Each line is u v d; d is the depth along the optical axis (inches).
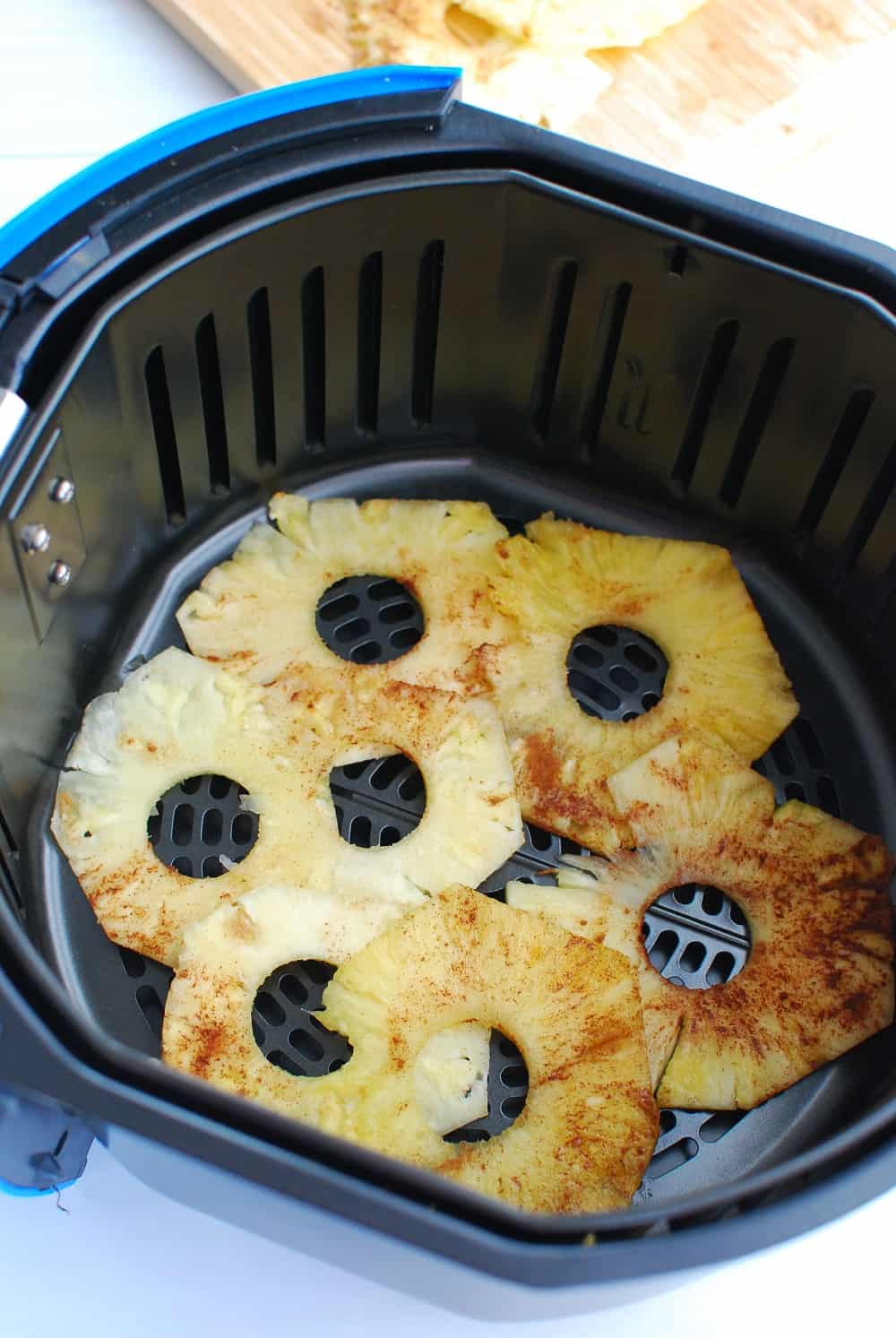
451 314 21.4
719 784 20.2
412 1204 15.2
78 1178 19.3
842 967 19.5
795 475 21.5
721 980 20.0
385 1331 19.1
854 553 21.5
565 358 21.6
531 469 22.9
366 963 19.0
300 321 20.9
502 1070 19.4
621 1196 18.3
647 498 22.7
